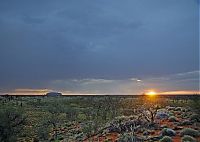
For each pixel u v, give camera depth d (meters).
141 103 92.50
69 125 69.56
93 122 65.75
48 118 70.25
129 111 73.31
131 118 54.66
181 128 43.47
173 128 43.88
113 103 94.19
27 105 91.44
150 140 38.62
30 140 50.41
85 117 76.50
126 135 41.78
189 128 40.53
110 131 50.38
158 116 53.47
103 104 93.88
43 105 98.69
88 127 56.88
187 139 36.12
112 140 43.00
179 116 54.56
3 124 38.44
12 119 39.72
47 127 60.94
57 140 52.53
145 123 49.09
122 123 51.22
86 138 50.56
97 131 54.28
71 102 111.44
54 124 65.56
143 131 44.88
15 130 40.19
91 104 101.25
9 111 39.78
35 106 94.50
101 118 69.56
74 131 60.06
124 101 99.12
